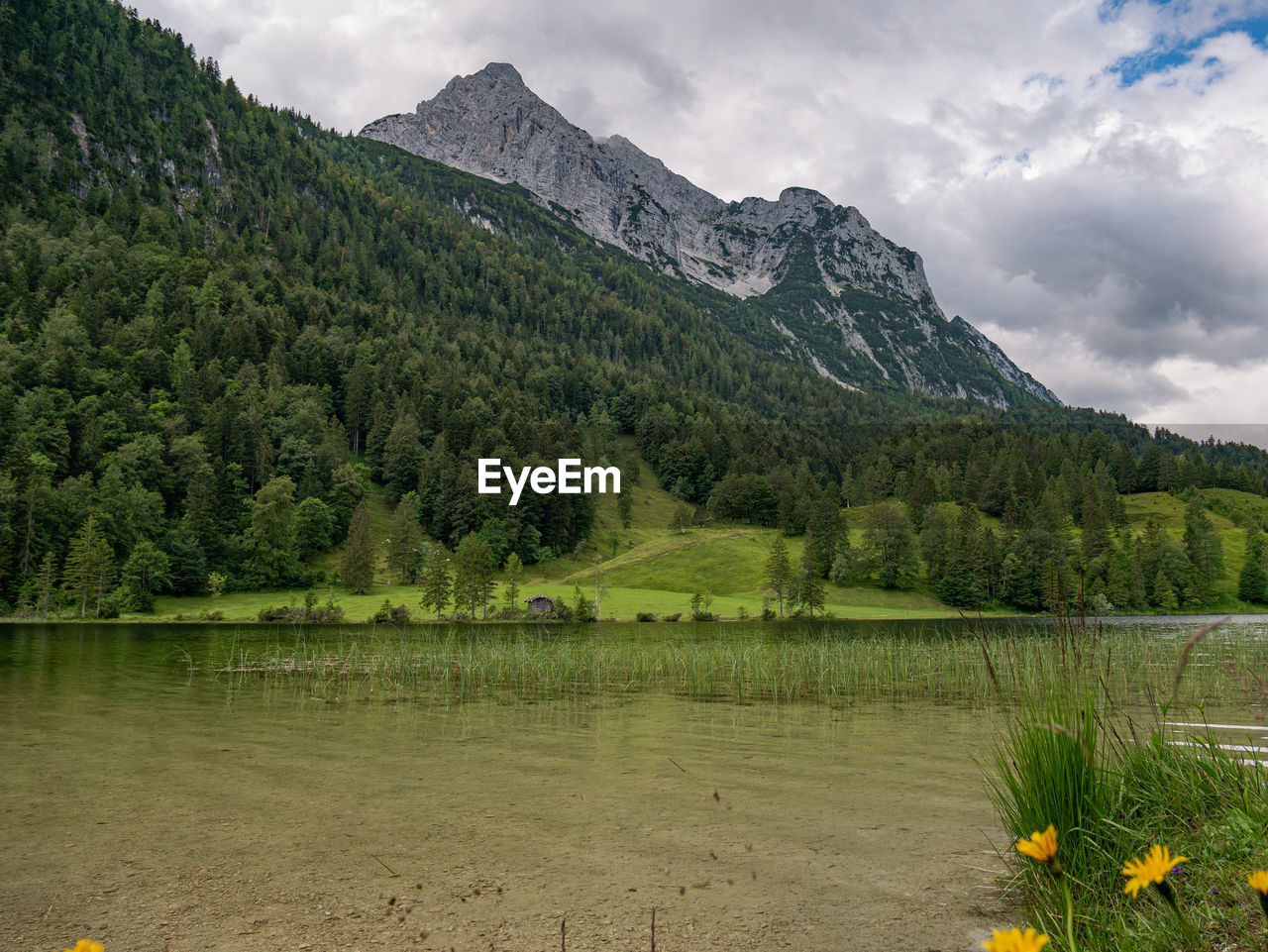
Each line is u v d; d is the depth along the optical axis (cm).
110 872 691
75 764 1203
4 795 990
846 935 532
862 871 683
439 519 13950
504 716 1789
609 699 2136
